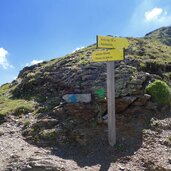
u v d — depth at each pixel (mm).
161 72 17922
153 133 13156
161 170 10906
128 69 16297
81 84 16016
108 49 12531
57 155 11859
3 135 13453
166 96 15055
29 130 13438
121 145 12406
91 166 11234
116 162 11516
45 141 12688
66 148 12359
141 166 11227
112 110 12461
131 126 13547
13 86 21641
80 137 12789
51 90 17156
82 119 13844
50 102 15734
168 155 11758
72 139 12820
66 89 16516
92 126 13461
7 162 10977
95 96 14812
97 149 12281
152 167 11078
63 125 13422
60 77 17656
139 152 12008
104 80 15719
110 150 12195
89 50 21859
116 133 13148
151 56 19969
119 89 14844
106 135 12992
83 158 11805
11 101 17734
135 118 14039
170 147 12328
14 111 15648
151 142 12594
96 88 15219
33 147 12359
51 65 20125
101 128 13375
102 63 17422
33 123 13820
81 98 14703
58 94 16469
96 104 14422
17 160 10992
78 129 13148
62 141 12672
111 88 12469
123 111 14336
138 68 17531
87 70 17031
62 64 19578
